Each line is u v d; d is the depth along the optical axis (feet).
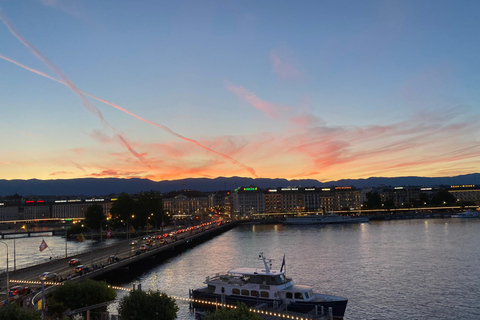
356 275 345.31
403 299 270.87
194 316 233.96
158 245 517.96
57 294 188.14
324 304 208.54
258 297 222.69
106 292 192.54
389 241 579.48
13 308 142.82
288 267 391.45
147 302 169.17
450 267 368.48
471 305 254.27
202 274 373.20
